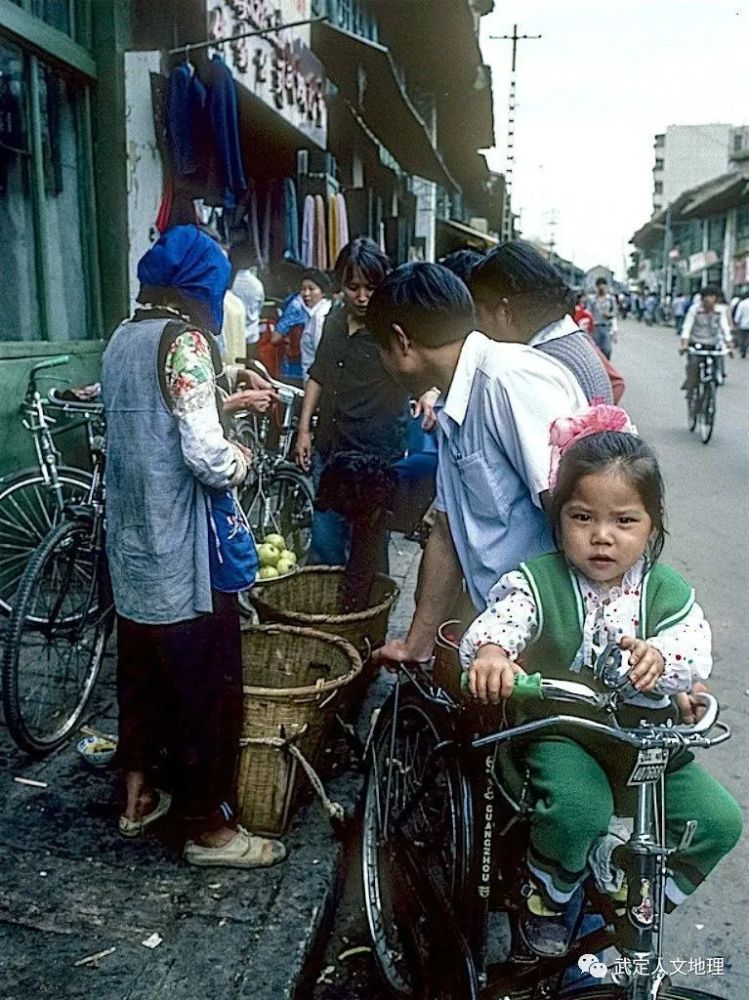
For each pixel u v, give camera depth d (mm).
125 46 5621
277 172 8992
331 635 3469
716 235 49844
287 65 7785
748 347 23359
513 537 2303
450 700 2307
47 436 4359
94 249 5695
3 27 4602
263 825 2961
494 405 2250
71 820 3039
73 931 2539
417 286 2348
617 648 1853
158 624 2648
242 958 2465
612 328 17516
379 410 4312
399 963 2564
